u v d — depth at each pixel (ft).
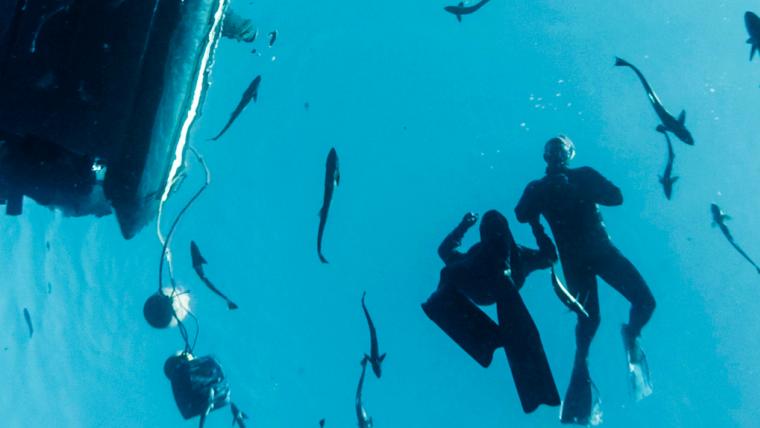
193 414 15.51
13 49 12.37
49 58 12.53
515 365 13.10
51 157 13.50
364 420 16.74
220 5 12.89
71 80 12.70
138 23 12.56
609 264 18.75
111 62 12.73
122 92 12.96
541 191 18.42
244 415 17.74
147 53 12.16
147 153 12.49
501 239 14.52
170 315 17.74
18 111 12.76
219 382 16.28
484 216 15.15
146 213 13.52
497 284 13.98
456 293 14.49
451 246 16.90
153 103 12.27
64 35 12.50
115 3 12.41
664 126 15.07
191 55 12.45
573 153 19.06
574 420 18.93
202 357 16.35
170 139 12.88
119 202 12.73
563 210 18.42
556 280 15.30
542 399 12.61
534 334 13.25
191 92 12.89
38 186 13.88
